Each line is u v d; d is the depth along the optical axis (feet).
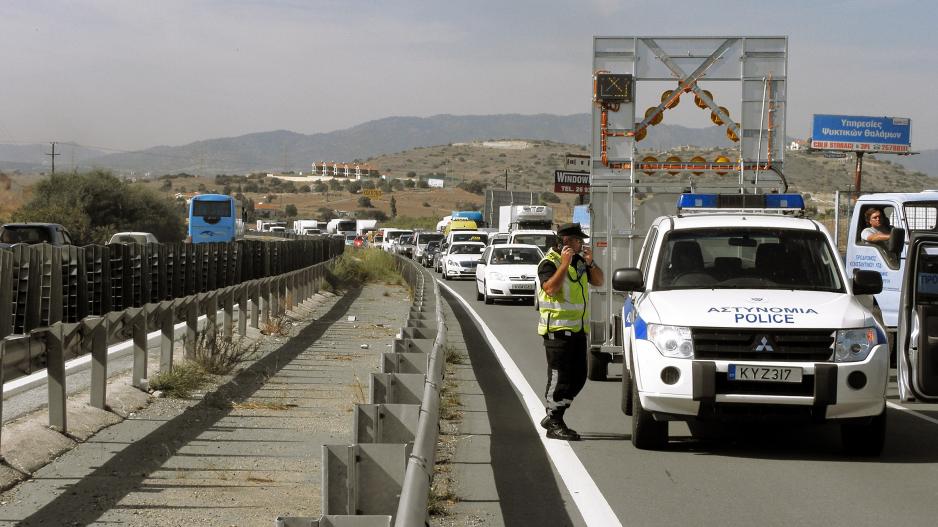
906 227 53.26
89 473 27.17
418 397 28.66
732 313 29.73
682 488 26.61
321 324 75.20
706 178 46.98
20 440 28.35
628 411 37.68
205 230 209.15
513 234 119.75
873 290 33.37
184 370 42.09
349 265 142.72
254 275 68.69
